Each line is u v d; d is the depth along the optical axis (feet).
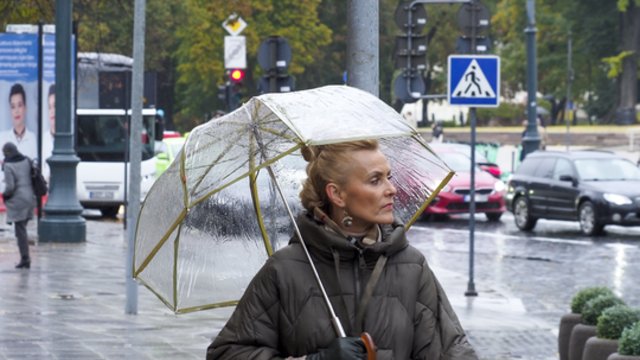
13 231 99.91
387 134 15.71
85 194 128.16
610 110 308.19
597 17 293.64
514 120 324.19
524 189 113.60
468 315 60.70
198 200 16.55
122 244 89.35
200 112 287.69
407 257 15.72
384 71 292.20
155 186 17.29
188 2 246.27
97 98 129.70
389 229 16.12
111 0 134.72
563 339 43.21
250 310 15.66
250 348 15.65
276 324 15.64
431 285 15.76
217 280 18.16
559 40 305.32
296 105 16.02
